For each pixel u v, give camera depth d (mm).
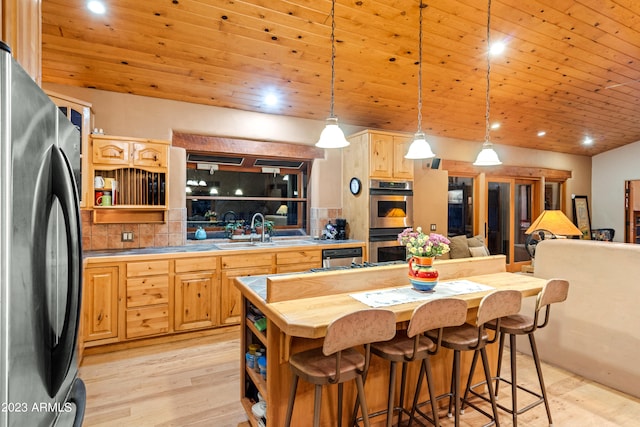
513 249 6898
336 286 2162
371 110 4648
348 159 4930
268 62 3451
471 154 6168
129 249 3713
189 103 4035
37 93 831
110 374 2855
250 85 3795
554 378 2844
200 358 3164
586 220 7695
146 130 3820
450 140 5934
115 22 2787
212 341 3547
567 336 2957
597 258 2781
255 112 4402
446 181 5809
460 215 6242
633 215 7266
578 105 5188
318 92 4086
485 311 1949
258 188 4801
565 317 2971
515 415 2148
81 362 3037
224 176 4598
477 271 2771
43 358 877
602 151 7641
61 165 973
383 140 4641
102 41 2963
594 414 2365
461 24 3219
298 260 4117
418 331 1767
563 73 4246
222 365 3033
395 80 4016
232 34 3043
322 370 1644
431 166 5605
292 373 1817
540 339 3152
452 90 4367
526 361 3150
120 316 3277
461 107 4852
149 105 3832
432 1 2922
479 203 6340
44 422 881
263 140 4465
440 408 2455
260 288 2250
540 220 3906
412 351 1855
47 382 908
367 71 3781
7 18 1047
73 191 1083
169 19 2816
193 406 2424
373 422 2219
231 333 3764
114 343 3293
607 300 2719
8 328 674
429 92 4355
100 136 3363
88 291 3145
